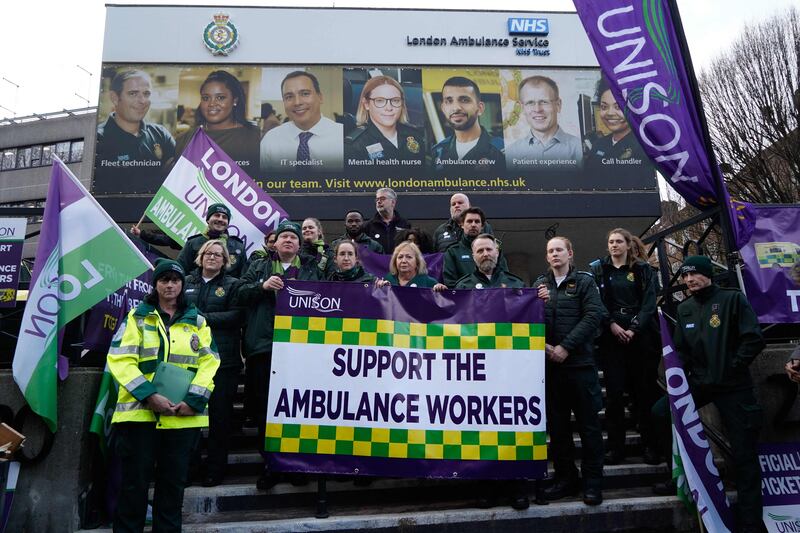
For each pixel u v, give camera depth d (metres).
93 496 4.06
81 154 31.67
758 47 14.78
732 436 4.11
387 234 7.07
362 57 12.26
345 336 4.33
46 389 3.91
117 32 12.02
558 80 12.44
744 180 14.91
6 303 4.55
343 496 4.41
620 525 4.17
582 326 4.34
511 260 14.05
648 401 5.12
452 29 12.47
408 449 4.13
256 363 4.73
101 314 4.57
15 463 3.96
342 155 11.84
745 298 4.17
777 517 4.12
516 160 12.04
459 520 4.03
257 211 6.52
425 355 4.32
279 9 12.35
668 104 5.00
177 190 6.38
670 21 5.09
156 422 3.58
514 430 4.17
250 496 4.29
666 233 5.95
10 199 32.03
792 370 4.14
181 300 3.90
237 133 11.78
